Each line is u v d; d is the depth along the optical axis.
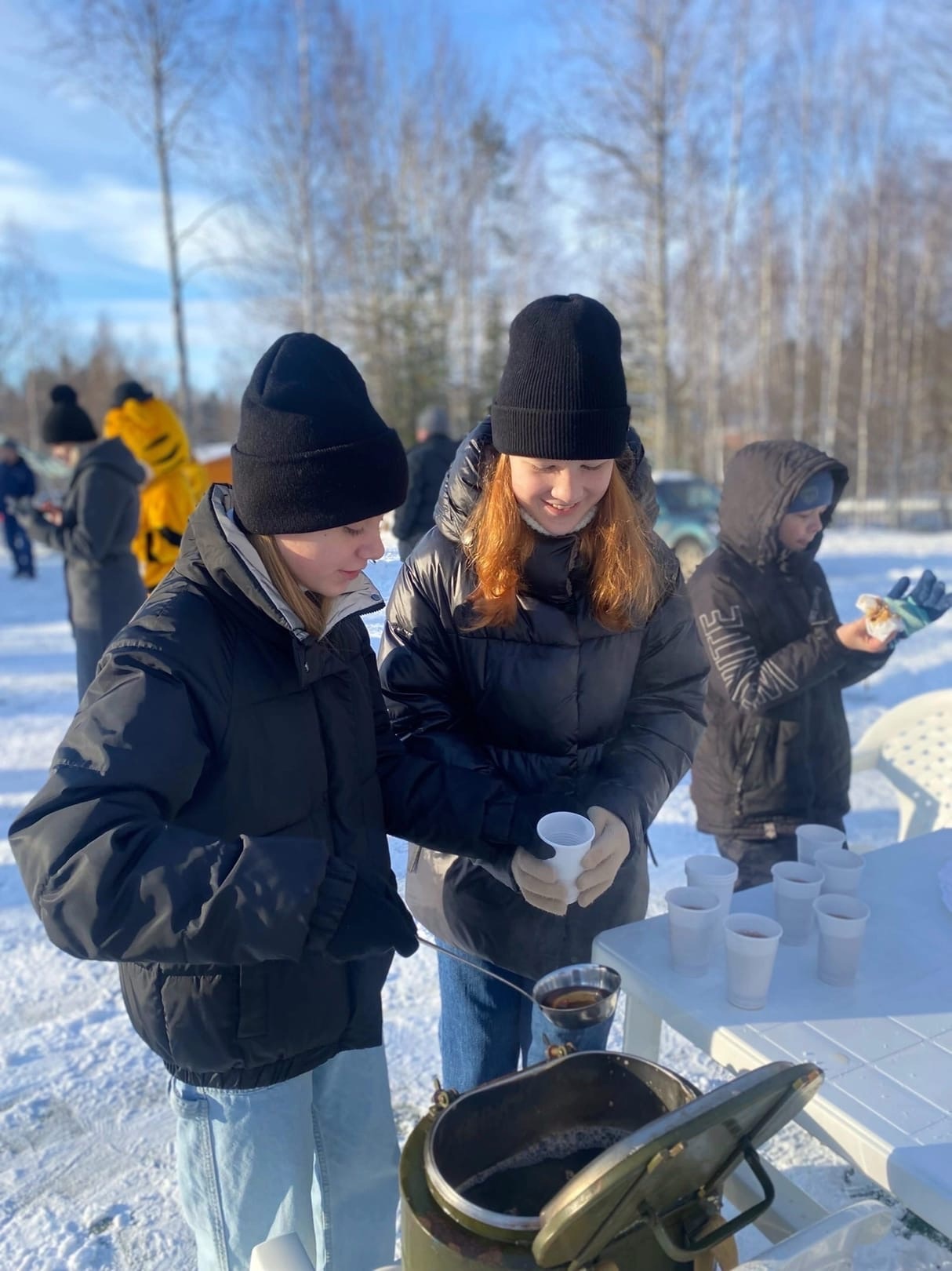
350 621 1.49
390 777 1.56
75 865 1.01
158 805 1.11
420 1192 1.01
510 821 1.47
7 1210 2.01
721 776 2.49
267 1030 1.31
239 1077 1.33
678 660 1.79
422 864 1.79
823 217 22.64
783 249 23.48
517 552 1.60
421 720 1.70
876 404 23.67
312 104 17.83
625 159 16.80
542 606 1.63
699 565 2.57
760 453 2.44
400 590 1.73
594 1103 1.20
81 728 1.11
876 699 5.79
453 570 1.66
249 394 1.23
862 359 24.69
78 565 4.86
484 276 24.28
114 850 1.01
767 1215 1.49
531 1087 1.16
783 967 1.55
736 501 2.47
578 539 1.62
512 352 1.52
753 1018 1.40
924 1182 1.08
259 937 1.03
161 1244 1.92
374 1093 1.57
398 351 20.36
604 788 1.61
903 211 22.45
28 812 1.05
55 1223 1.97
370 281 20.02
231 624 1.27
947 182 22.03
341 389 1.24
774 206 21.52
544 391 1.46
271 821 1.31
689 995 1.47
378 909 1.10
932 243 22.59
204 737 1.22
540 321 1.47
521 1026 1.85
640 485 1.70
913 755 2.69
